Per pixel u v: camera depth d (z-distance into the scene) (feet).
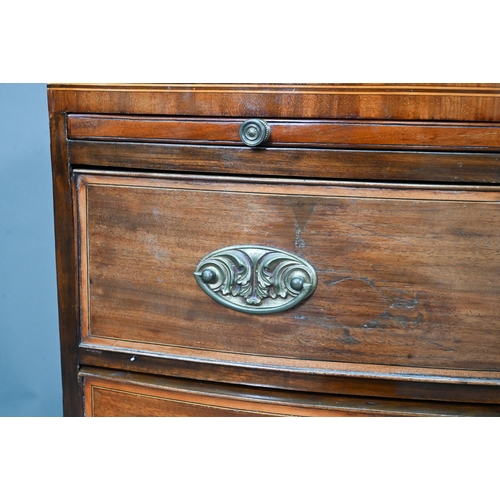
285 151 2.32
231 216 2.40
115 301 2.60
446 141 2.23
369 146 2.27
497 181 2.23
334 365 2.44
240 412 2.58
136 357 2.63
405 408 2.46
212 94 2.34
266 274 2.41
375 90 2.23
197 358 2.55
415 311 2.35
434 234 2.29
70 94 2.48
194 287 2.49
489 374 2.36
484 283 2.30
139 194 2.48
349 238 2.34
